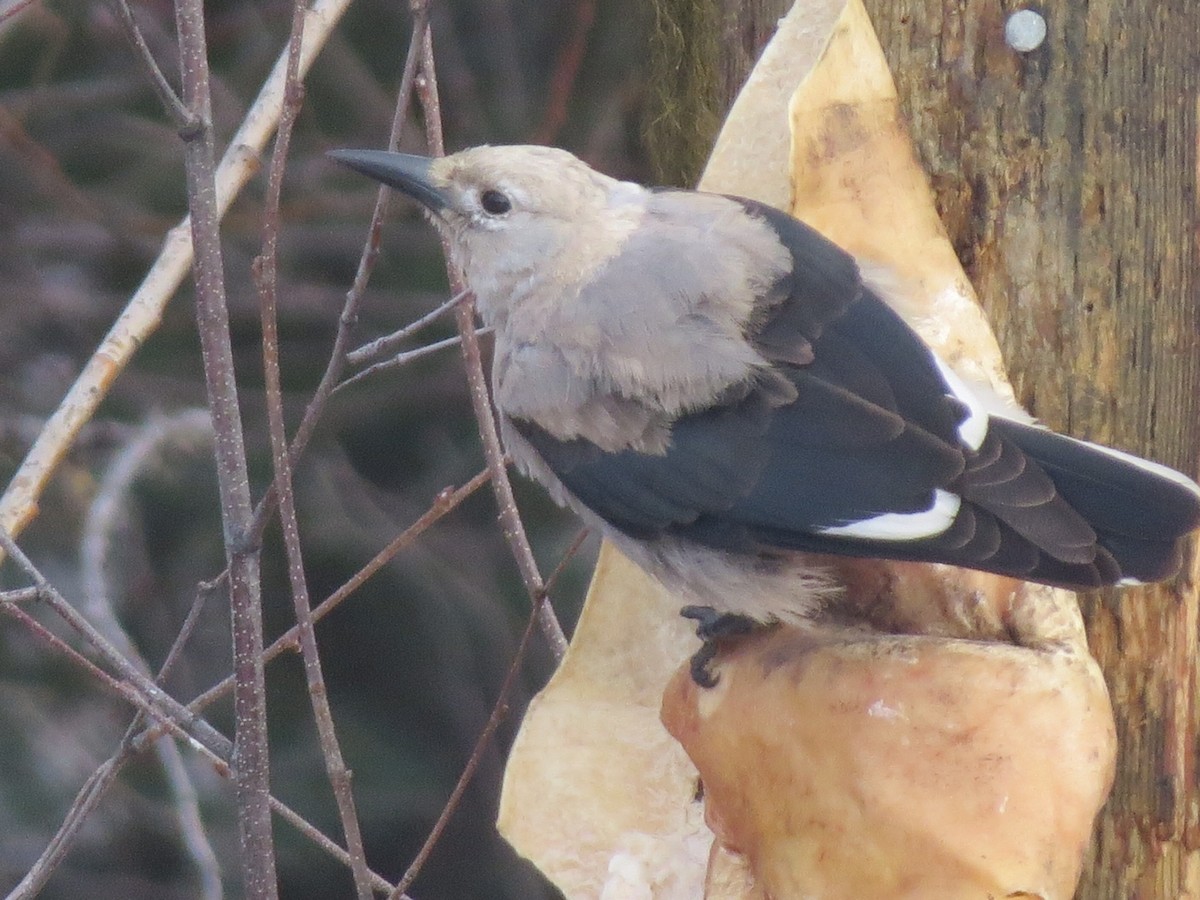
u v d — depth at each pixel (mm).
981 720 6203
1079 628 6637
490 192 7871
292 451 6367
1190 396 6992
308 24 7906
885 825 6164
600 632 7781
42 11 14305
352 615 14586
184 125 6387
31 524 13414
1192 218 6918
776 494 7184
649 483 7555
